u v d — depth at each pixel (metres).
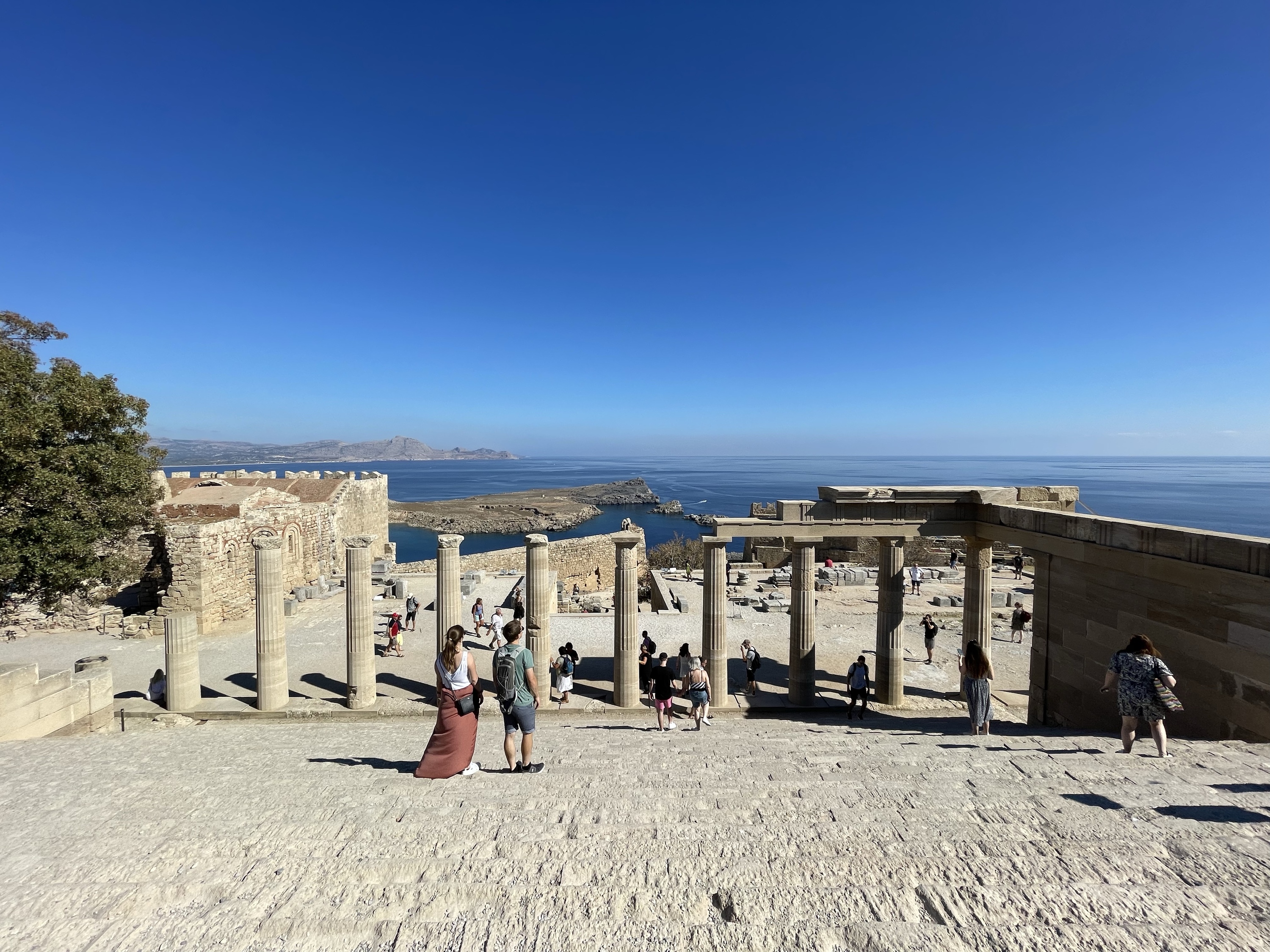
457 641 8.62
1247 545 9.62
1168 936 3.88
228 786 8.16
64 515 19.00
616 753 10.35
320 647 24.48
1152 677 8.45
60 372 20.28
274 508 32.88
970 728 11.56
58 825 6.69
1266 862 4.85
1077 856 4.99
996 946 3.80
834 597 33.00
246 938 4.13
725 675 17.98
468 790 7.54
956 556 41.72
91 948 4.06
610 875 4.84
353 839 5.75
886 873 4.74
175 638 17.56
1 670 12.77
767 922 4.12
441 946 3.98
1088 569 13.12
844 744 10.70
